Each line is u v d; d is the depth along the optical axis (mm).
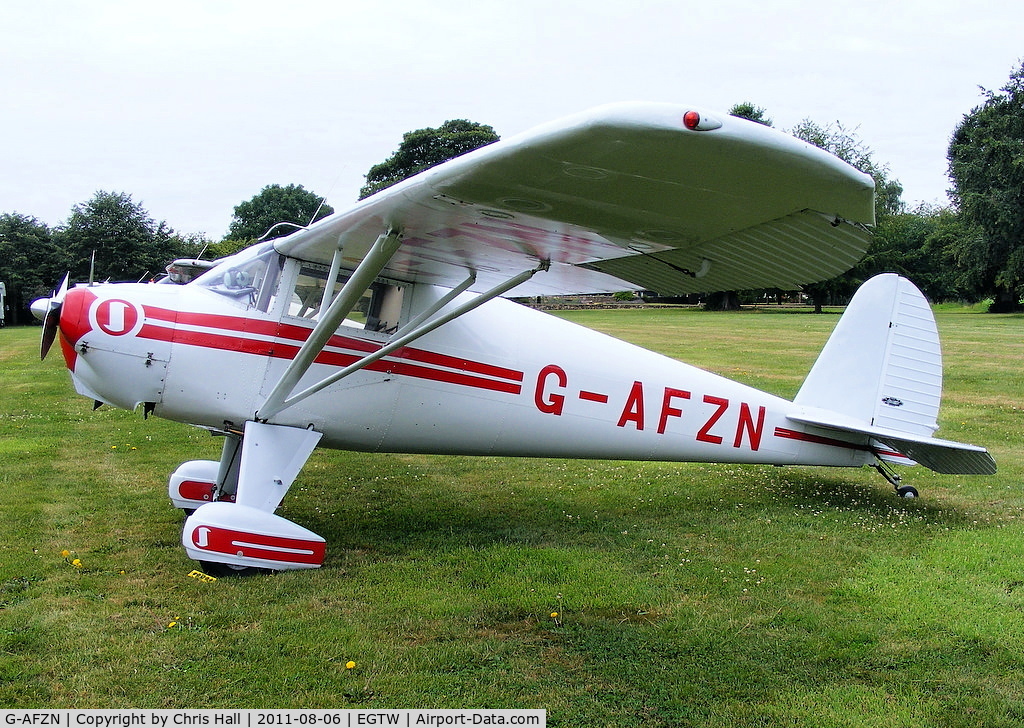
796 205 3156
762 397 6094
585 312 41375
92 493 5973
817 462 6281
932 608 3938
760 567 4555
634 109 2635
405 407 5145
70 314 4426
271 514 4426
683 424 5840
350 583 4191
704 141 2676
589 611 3869
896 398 6320
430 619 3721
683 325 29016
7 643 3350
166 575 4238
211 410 4750
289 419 4863
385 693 3031
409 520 5547
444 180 3379
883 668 3340
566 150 2859
